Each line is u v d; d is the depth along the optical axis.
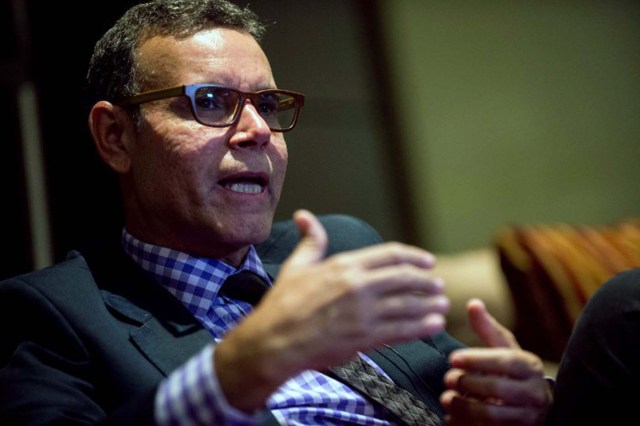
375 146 3.39
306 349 0.95
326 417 1.35
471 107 3.68
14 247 2.34
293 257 1.02
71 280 1.39
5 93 2.40
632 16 4.05
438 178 3.54
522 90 3.81
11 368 1.26
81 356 1.28
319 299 0.96
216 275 1.45
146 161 1.43
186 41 1.43
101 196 2.18
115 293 1.40
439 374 1.52
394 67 3.49
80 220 2.19
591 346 1.26
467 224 3.59
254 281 1.47
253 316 0.98
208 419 0.96
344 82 3.34
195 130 1.39
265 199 1.44
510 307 2.51
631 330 1.23
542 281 2.40
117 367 1.27
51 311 1.31
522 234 2.52
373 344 0.96
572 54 3.94
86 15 2.19
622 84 4.01
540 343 2.38
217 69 1.42
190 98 1.38
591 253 2.44
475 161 3.65
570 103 3.90
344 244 1.70
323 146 3.23
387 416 1.39
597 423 1.25
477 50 3.73
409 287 0.97
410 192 3.46
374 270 0.98
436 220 3.51
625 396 1.22
